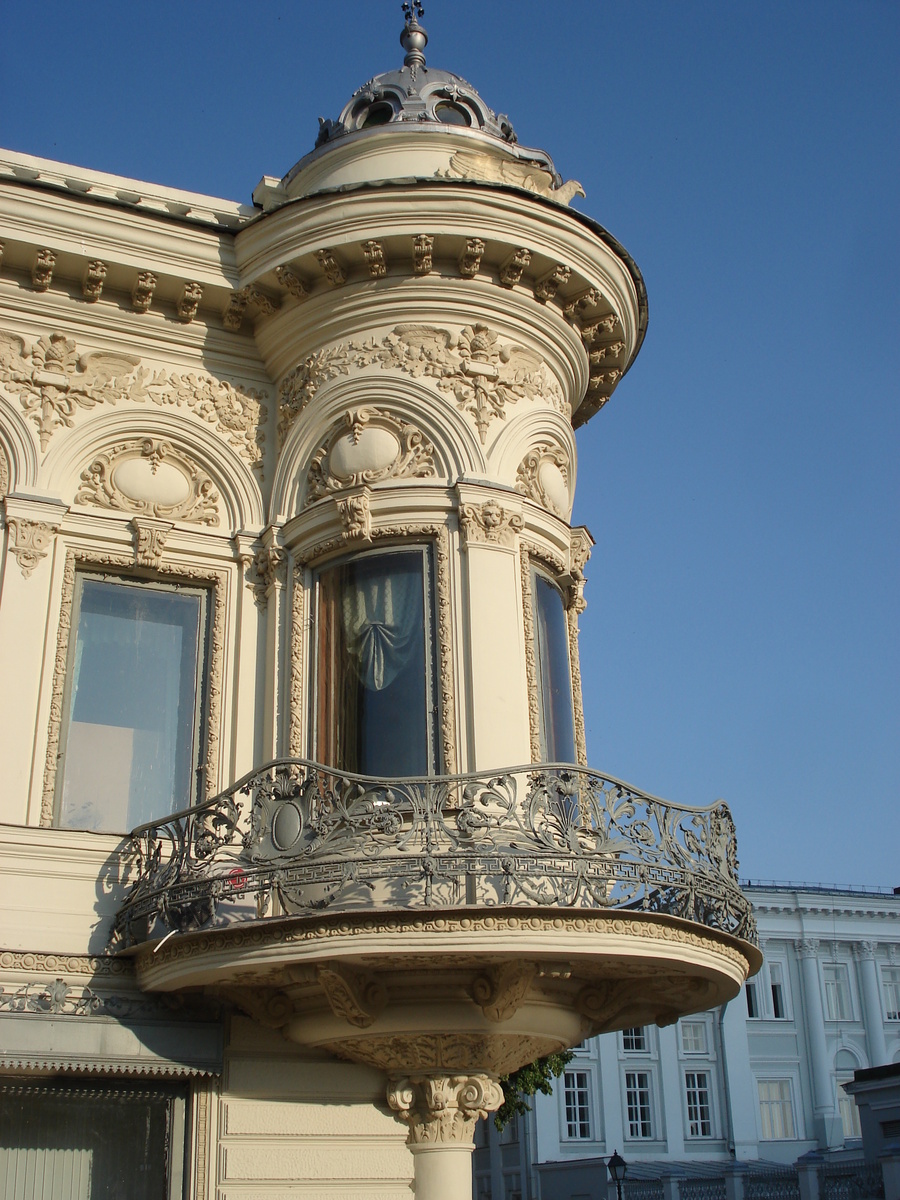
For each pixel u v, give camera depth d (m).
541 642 11.71
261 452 12.34
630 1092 41.09
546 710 11.52
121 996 9.96
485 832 9.52
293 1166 10.05
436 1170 9.91
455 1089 10.00
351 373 11.86
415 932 8.84
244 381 12.55
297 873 9.22
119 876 10.38
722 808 10.50
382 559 11.38
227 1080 10.10
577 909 8.92
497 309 12.09
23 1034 9.52
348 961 9.10
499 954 8.91
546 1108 39.75
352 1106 10.38
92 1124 9.83
